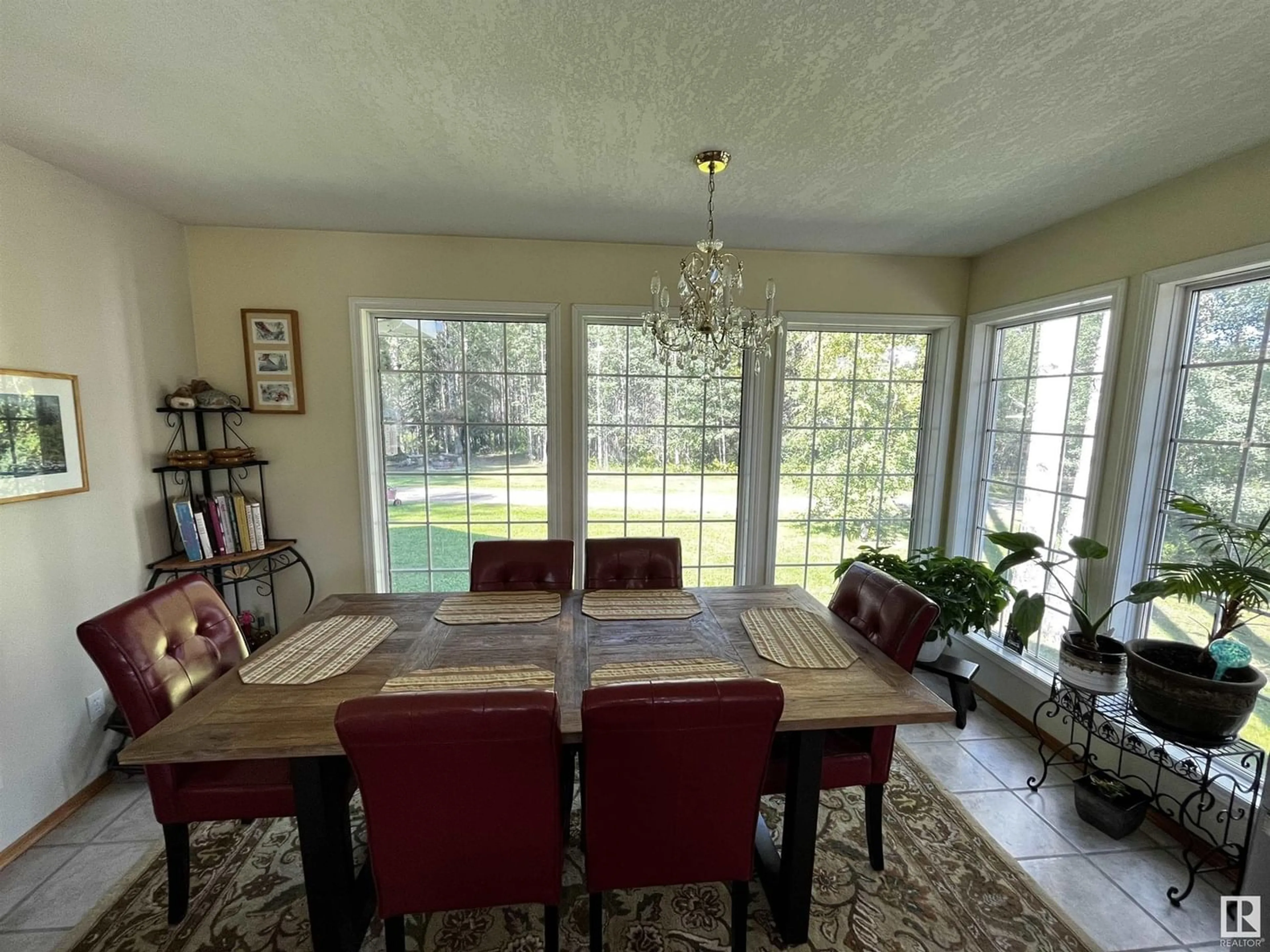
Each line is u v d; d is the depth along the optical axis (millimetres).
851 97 1476
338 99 1508
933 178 1987
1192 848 1773
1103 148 1742
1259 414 1781
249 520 2592
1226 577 1607
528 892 1235
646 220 2482
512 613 1956
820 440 3225
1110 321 2217
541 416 3047
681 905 1604
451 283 2781
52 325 1946
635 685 1113
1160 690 1679
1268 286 1760
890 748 1650
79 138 1740
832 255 2977
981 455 3084
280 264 2686
